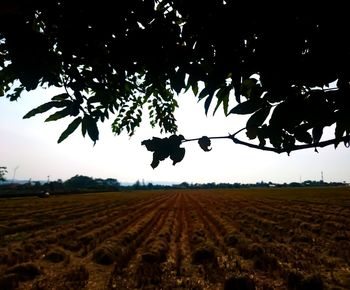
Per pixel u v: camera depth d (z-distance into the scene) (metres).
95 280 11.23
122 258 13.78
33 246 16.64
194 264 13.30
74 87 1.66
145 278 10.98
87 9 1.41
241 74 1.29
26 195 85.38
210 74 1.35
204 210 43.94
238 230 23.50
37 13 1.46
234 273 11.55
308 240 18.30
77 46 1.50
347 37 1.11
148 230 24.69
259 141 1.34
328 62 1.13
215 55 1.33
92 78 1.68
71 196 90.44
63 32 1.47
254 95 1.30
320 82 1.17
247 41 1.30
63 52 1.54
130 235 19.75
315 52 1.14
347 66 1.13
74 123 1.70
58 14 1.43
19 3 1.33
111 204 57.06
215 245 17.70
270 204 51.44
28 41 1.43
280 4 1.16
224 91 1.60
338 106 1.18
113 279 11.20
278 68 1.21
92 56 1.54
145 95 2.39
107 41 1.49
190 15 1.35
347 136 1.20
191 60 1.48
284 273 11.13
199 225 27.33
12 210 42.12
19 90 2.07
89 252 15.72
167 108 3.15
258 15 1.21
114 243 16.48
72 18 1.43
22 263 12.64
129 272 12.07
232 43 1.29
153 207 50.62
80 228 25.20
